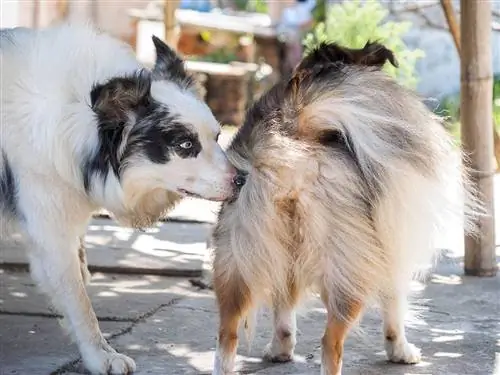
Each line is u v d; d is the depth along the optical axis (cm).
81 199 470
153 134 445
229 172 439
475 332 545
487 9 683
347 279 402
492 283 682
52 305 503
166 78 468
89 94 455
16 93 460
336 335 409
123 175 453
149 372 466
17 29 494
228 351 427
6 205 473
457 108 1409
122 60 475
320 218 400
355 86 409
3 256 748
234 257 415
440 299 629
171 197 482
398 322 476
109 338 533
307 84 415
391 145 406
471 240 707
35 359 488
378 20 1304
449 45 1686
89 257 759
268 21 2233
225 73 1797
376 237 404
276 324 482
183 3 2325
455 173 443
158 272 723
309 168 399
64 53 468
